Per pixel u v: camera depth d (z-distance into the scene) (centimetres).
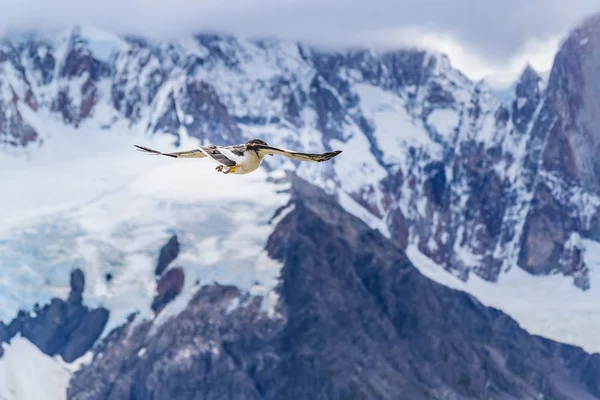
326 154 3553
